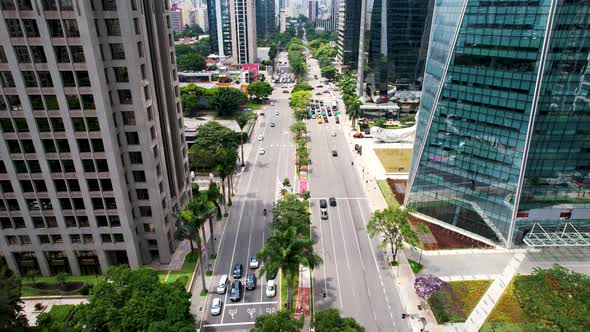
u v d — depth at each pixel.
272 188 114.19
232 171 103.00
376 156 139.38
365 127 168.00
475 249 83.56
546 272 60.53
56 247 73.69
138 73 65.38
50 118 64.56
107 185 70.00
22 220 72.06
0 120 64.44
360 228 93.06
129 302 52.50
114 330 50.38
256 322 51.72
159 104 75.94
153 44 71.81
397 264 78.88
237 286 71.44
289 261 58.59
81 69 61.91
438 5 87.06
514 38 72.69
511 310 65.69
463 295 69.50
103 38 62.84
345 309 67.44
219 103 182.00
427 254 82.00
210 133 127.50
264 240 88.00
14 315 56.78
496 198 83.12
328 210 101.38
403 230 75.25
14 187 68.56
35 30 60.00
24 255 75.06
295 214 76.94
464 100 82.94
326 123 180.25
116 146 67.94
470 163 85.56
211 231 80.00
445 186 91.44
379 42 174.25
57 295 70.69
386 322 64.56
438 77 86.38
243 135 153.88
